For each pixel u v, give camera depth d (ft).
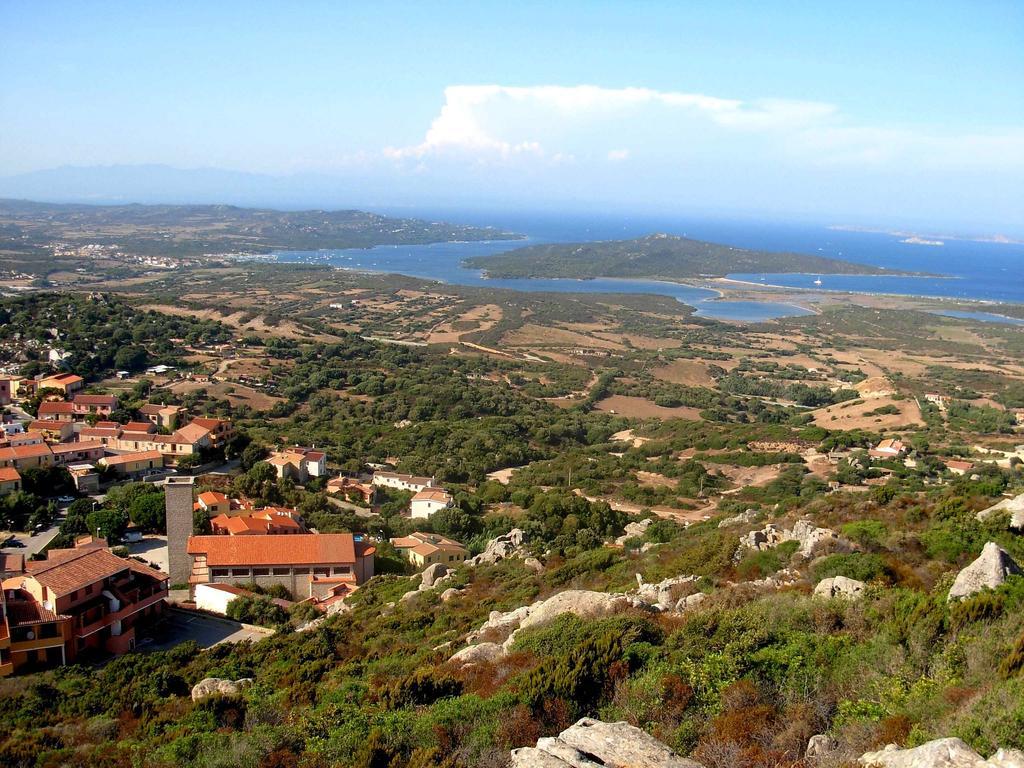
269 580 224.53
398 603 188.75
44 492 307.99
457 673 100.32
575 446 514.27
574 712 78.28
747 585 117.39
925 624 80.79
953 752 51.24
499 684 91.04
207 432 374.63
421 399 589.73
